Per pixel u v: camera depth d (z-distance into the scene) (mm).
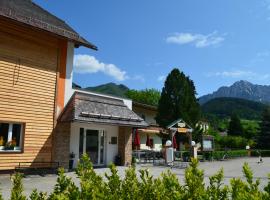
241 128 64625
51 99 17109
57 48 17750
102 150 19828
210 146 30031
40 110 16516
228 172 19000
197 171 3662
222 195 3385
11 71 15484
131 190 3672
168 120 32938
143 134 39188
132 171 3980
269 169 21516
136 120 20141
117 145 20641
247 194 2973
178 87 33375
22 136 15734
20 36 15992
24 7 18328
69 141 17406
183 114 32344
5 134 15242
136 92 78750
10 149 15180
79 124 18484
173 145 24797
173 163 23031
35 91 16406
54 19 19469
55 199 3205
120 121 19000
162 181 3686
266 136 52062
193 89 34500
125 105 21016
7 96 15219
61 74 17781
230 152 35906
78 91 18656
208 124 62812
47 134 16641
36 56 16641
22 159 15500
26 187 11812
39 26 16344
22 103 15773
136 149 28875
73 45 18672
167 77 34094
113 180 3795
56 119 17109
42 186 12164
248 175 3631
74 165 17922
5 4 16766
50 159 16547
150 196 3516
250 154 43625
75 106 17359
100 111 18297
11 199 3400
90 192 3293
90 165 3932
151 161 25828
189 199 3166
